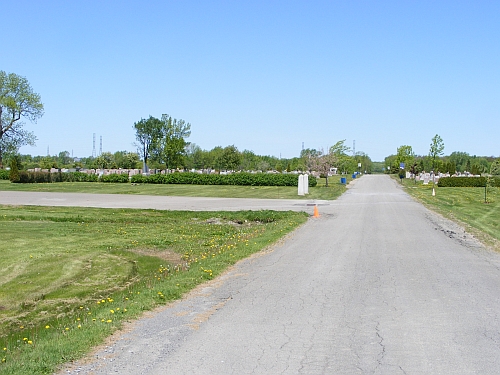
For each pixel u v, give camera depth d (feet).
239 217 88.22
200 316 25.31
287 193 158.51
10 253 53.21
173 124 273.13
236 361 18.67
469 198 134.21
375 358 18.83
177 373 17.57
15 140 250.37
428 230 64.03
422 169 296.10
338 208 100.94
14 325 29.32
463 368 17.74
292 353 19.49
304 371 17.57
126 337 21.90
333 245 51.13
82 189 176.24
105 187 190.08
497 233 62.75
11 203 115.96
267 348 20.15
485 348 19.92
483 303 27.37
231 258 43.01
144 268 46.37
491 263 40.42
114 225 78.95
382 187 195.72
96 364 18.63
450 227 67.72
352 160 330.95
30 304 34.24
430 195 144.87
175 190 174.09
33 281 40.93
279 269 38.34
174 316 25.35
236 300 28.68
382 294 29.66
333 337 21.52
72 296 36.35
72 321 28.30
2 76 245.45
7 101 239.71
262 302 28.07
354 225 70.13
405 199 127.75
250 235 61.98
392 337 21.44
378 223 72.38
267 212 91.50
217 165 322.34
